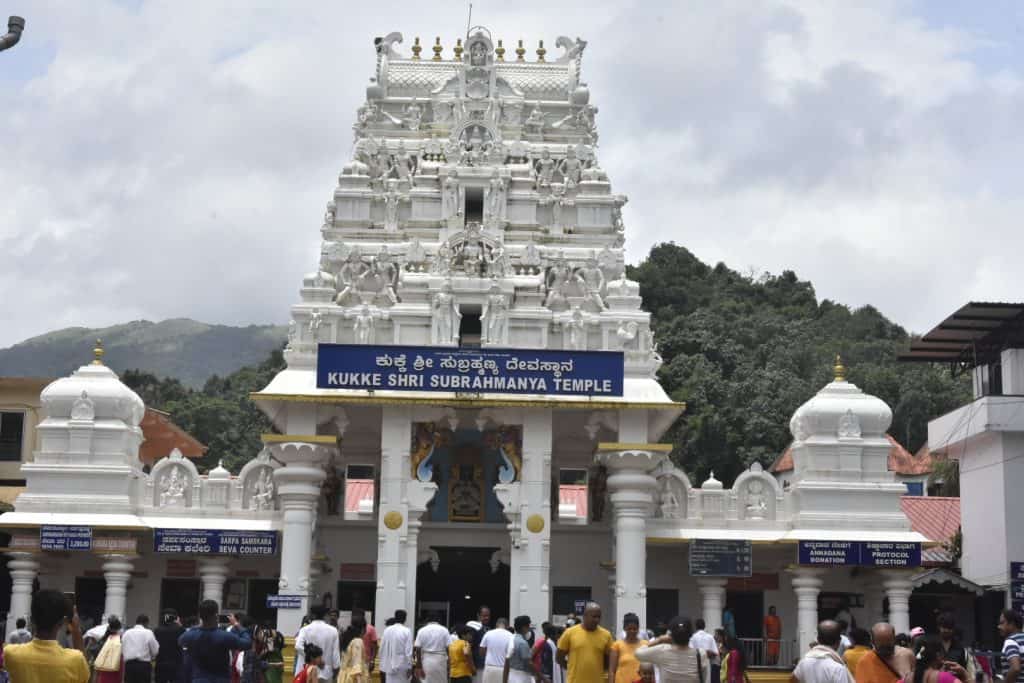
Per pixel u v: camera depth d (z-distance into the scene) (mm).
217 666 21094
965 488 53906
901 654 19641
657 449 44938
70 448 45969
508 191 49688
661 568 48938
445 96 51594
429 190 49688
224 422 100750
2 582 51875
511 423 45531
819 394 48469
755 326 103188
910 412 90875
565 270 47781
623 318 46750
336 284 47562
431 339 46156
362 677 27094
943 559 54844
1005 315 51094
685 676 19953
